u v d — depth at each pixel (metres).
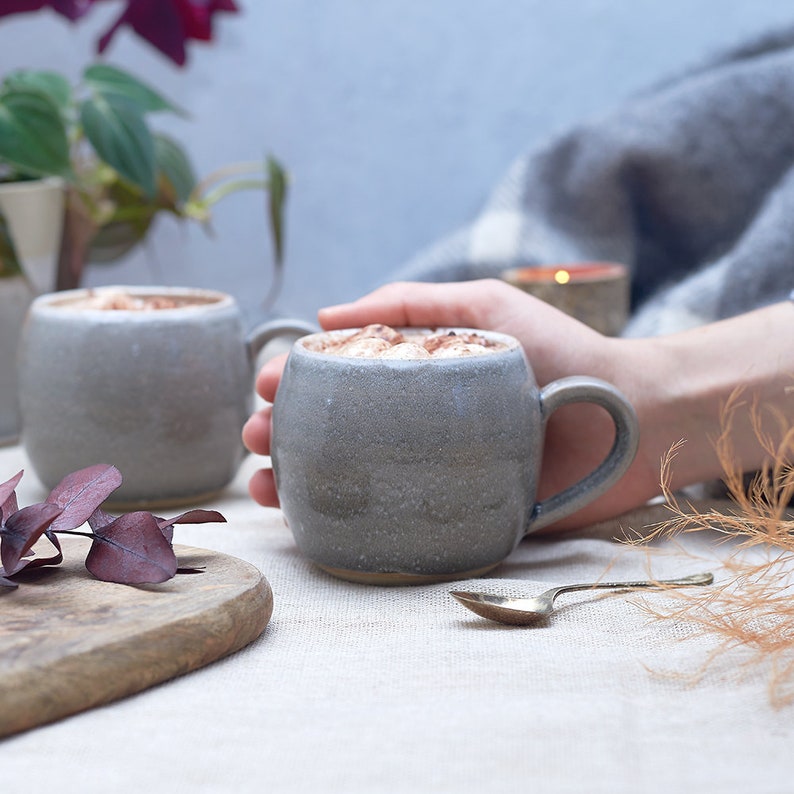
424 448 0.65
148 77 1.53
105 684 0.58
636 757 0.54
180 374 0.76
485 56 1.55
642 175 1.20
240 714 0.57
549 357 0.74
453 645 0.62
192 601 0.61
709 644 0.62
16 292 0.88
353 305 0.74
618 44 1.53
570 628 0.64
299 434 0.66
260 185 1.04
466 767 0.54
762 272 1.05
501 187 1.22
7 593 0.62
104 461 0.76
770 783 0.53
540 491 0.75
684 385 0.74
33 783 0.54
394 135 1.57
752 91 1.19
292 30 1.54
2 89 0.94
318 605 0.66
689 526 0.75
